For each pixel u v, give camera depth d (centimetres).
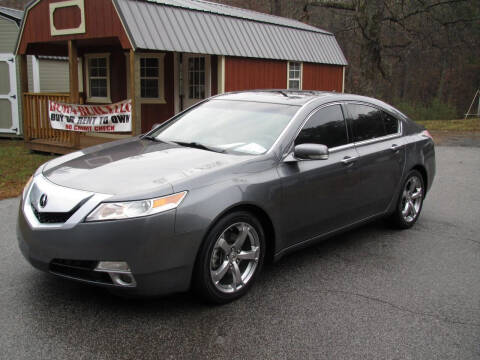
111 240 308
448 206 680
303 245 429
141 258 311
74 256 313
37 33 1138
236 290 364
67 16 1060
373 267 444
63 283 389
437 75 4156
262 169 380
